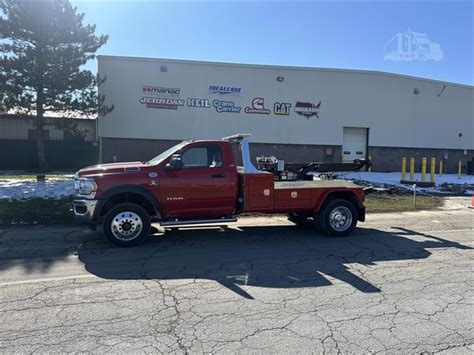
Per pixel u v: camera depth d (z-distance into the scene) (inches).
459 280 225.0
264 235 352.8
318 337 154.5
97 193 300.2
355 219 354.0
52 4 841.5
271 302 190.2
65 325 164.4
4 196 529.0
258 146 1091.9
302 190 346.0
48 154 1091.9
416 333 158.4
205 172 322.3
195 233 358.3
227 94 1063.0
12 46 850.1
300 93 1119.0
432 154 1259.2
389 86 1199.6
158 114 1016.9
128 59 995.3
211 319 170.6
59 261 263.0
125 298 195.0
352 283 219.0
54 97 857.5
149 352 142.6
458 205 588.4
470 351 144.7
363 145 1197.1
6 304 186.7
